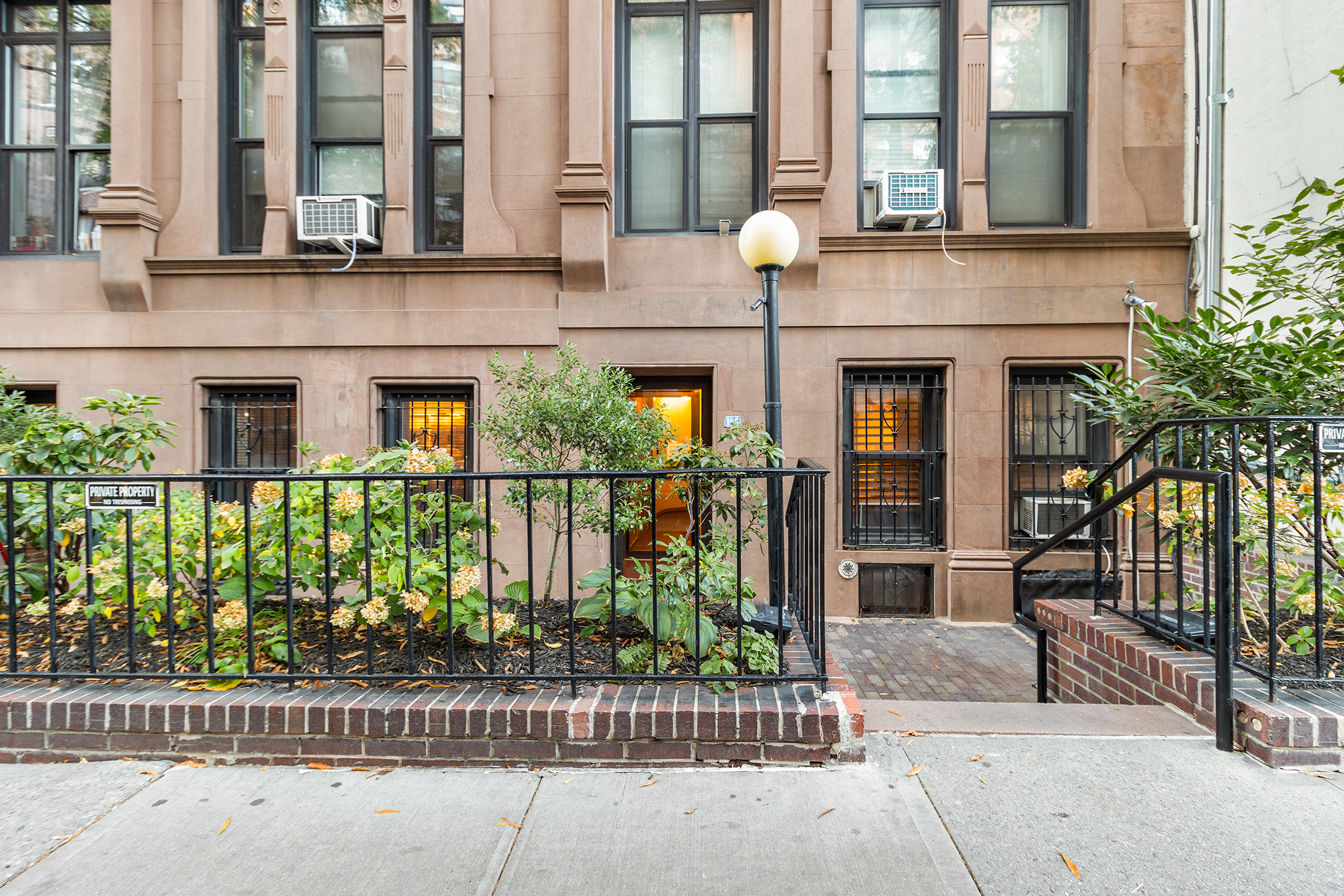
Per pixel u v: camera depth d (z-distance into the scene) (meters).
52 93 6.79
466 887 1.92
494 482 6.13
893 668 4.94
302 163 6.57
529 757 2.62
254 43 6.70
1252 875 1.93
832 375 6.21
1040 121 6.47
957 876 1.96
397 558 2.97
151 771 2.58
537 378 3.70
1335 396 3.41
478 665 3.03
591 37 6.09
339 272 6.33
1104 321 6.04
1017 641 5.57
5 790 2.44
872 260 6.23
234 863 2.02
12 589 2.79
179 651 3.20
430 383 6.36
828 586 6.26
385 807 2.33
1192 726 2.88
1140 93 6.14
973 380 6.14
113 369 6.34
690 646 3.01
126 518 2.91
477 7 6.25
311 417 6.32
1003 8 6.45
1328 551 3.33
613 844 2.12
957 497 6.16
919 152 6.53
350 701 2.67
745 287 6.27
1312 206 4.89
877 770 2.55
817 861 2.03
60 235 6.72
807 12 6.11
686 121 6.58
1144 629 3.60
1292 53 5.09
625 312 6.20
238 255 6.34
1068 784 2.44
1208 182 5.84
